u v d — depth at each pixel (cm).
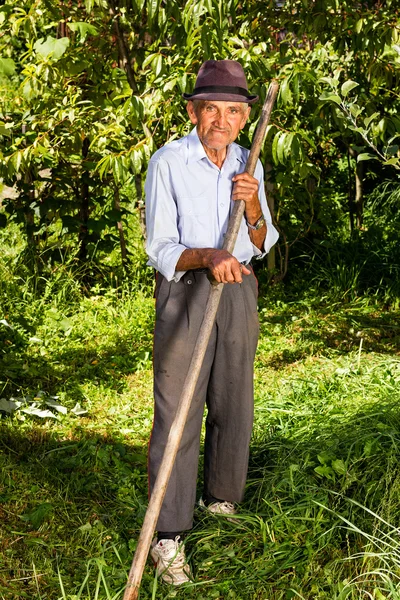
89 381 526
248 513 360
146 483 400
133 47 650
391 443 387
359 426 416
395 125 555
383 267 728
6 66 601
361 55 621
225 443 347
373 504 348
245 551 338
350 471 365
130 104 567
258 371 550
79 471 411
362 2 611
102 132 615
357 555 323
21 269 690
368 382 514
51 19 629
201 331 286
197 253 298
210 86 301
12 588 318
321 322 639
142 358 566
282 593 311
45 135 629
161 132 643
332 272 717
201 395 331
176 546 331
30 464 411
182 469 332
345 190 849
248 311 331
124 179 584
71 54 625
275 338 605
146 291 692
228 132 306
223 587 318
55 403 484
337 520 343
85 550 343
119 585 320
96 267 714
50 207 672
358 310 671
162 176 314
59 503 377
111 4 620
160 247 315
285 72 544
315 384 513
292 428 443
